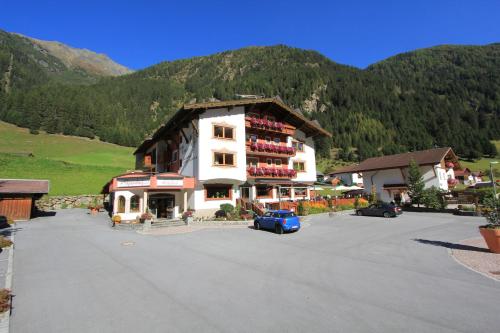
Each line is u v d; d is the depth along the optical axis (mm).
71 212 38844
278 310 7379
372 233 19609
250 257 13289
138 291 8977
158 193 29281
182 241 17734
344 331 6219
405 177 41250
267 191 34281
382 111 185250
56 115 125688
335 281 9602
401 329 6246
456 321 6551
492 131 151000
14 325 6848
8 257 13609
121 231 22578
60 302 8195
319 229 21938
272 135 35500
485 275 9820
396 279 9672
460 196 37406
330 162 129625
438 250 13891
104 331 6484
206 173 28125
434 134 154125
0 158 49938
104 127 138500
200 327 6562
